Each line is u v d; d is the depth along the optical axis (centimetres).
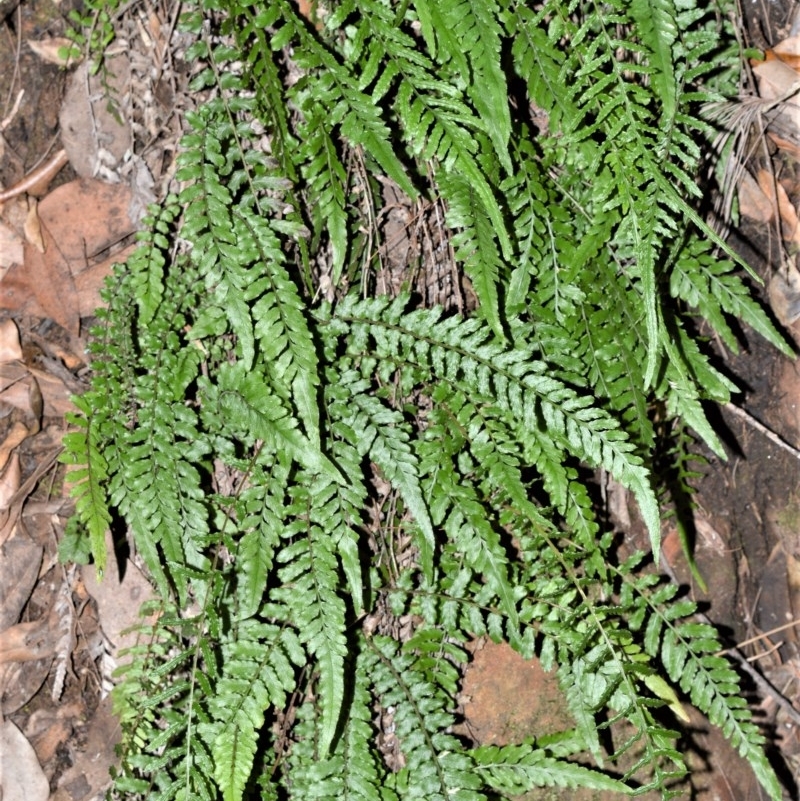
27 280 116
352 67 107
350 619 115
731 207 122
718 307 116
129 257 112
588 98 110
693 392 114
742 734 116
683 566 128
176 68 114
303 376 106
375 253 115
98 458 108
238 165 111
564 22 111
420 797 111
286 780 112
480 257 108
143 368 112
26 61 117
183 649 115
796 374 128
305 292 113
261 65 107
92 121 116
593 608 113
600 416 109
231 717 107
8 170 117
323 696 106
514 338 112
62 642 117
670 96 108
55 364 117
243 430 111
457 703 120
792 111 122
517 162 112
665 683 117
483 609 116
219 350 113
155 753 114
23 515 117
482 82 106
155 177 116
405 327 111
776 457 129
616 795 124
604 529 124
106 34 115
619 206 111
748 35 123
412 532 115
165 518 108
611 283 114
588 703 114
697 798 126
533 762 114
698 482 129
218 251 107
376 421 110
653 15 109
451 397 112
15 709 116
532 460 111
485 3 106
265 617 113
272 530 108
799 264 126
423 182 114
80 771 116
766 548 131
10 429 117
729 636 130
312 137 107
